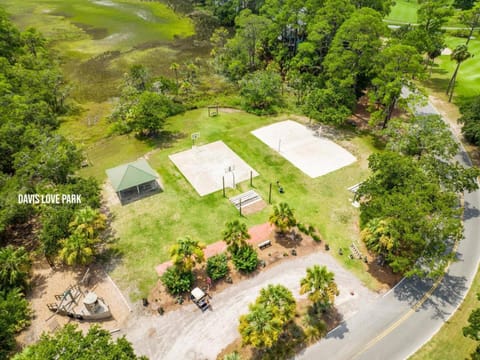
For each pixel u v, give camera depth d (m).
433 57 74.44
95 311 31.75
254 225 41.25
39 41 81.94
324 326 30.62
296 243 38.84
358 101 68.00
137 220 42.12
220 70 82.19
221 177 48.78
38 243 39.94
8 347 28.67
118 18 116.38
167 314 32.00
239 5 108.44
